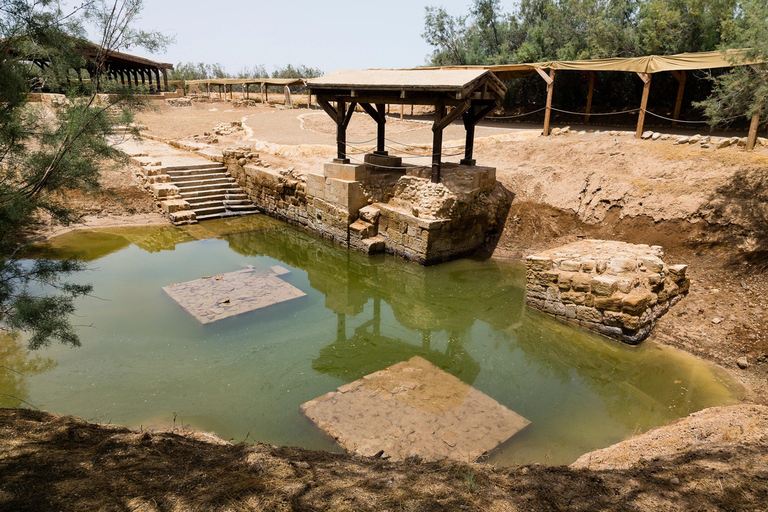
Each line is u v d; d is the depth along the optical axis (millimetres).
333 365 8109
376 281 12305
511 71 20078
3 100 5785
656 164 12398
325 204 14672
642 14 22406
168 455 4070
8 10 5496
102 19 6160
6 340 8422
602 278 8734
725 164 11234
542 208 13203
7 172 6008
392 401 6785
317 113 30594
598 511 3418
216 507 3137
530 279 9867
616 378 7723
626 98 23516
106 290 10742
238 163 18484
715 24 19000
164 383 7332
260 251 14117
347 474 3938
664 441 4984
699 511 3365
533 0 30406
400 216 12883
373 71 14148
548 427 6406
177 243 14320
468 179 12648
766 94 9781
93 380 7328
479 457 5547
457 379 7512
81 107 6293
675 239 10734
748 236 9789
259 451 4145
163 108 31609
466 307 10523
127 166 18375
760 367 7434
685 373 7598
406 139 21359
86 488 3256
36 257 12195
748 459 3990
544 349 8773
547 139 16500
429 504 3416
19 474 3326
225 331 9078
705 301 9125
